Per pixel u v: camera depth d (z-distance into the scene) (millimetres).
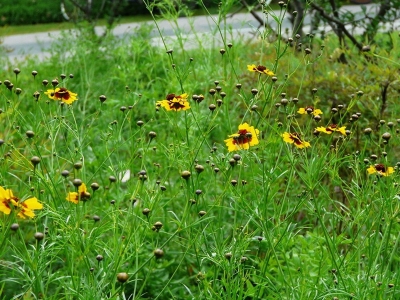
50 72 7742
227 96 5004
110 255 3016
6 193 2707
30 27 15930
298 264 3594
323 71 5996
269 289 3273
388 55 5809
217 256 3350
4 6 16500
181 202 4395
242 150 3436
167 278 3754
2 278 3557
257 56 6812
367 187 3615
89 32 8930
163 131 5473
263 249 3939
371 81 5629
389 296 3010
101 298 2795
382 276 3139
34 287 3055
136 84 6734
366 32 7652
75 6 9883
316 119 3494
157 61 7473
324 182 4738
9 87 3736
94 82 7180
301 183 4969
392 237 3668
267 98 3865
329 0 7535
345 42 7746
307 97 5613
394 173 3373
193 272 3930
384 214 3559
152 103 6441
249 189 4090
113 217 3117
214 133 5621
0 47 9141
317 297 2984
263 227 3115
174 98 3797
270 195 3660
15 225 2740
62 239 3240
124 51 8039
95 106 6551
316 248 3654
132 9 15008
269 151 4105
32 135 3256
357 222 3461
